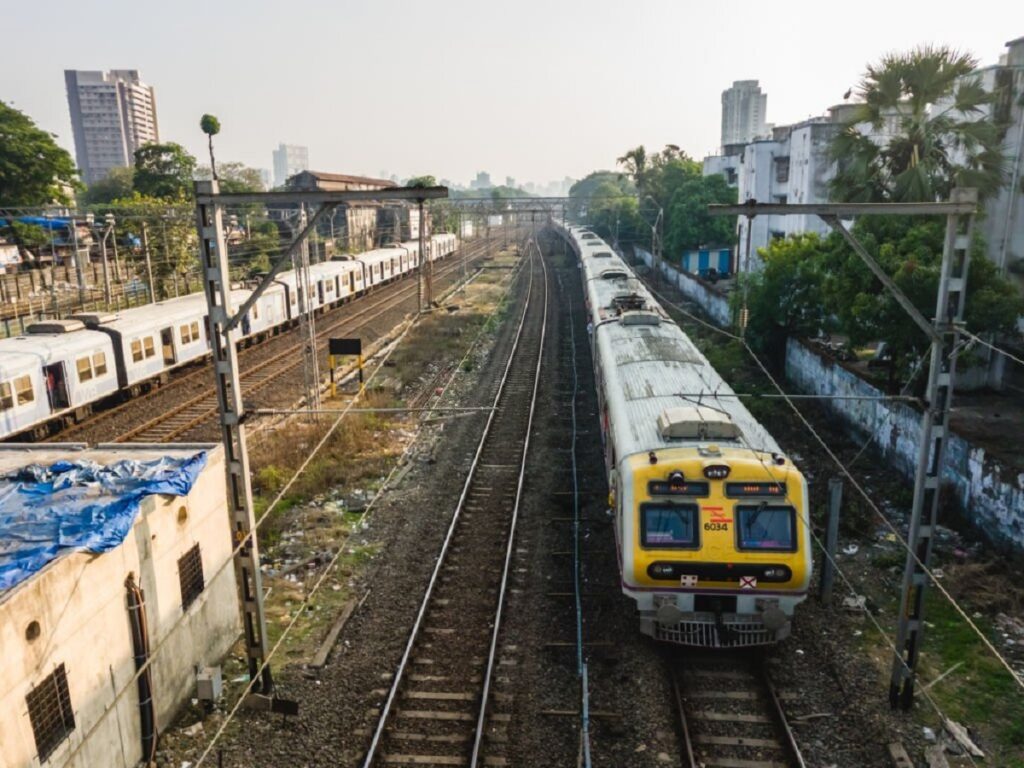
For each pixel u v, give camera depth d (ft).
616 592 41.65
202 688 32.42
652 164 216.54
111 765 27.35
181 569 32.73
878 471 58.65
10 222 128.16
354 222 196.54
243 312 31.27
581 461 62.03
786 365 85.56
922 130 61.82
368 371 94.43
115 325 82.99
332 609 40.42
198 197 30.71
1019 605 38.99
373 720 31.60
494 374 92.73
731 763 28.91
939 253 55.06
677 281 157.69
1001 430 56.44
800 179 113.80
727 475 35.24
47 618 23.97
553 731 30.86
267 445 66.18
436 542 47.85
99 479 32.22
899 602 40.37
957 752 29.27
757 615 34.78
